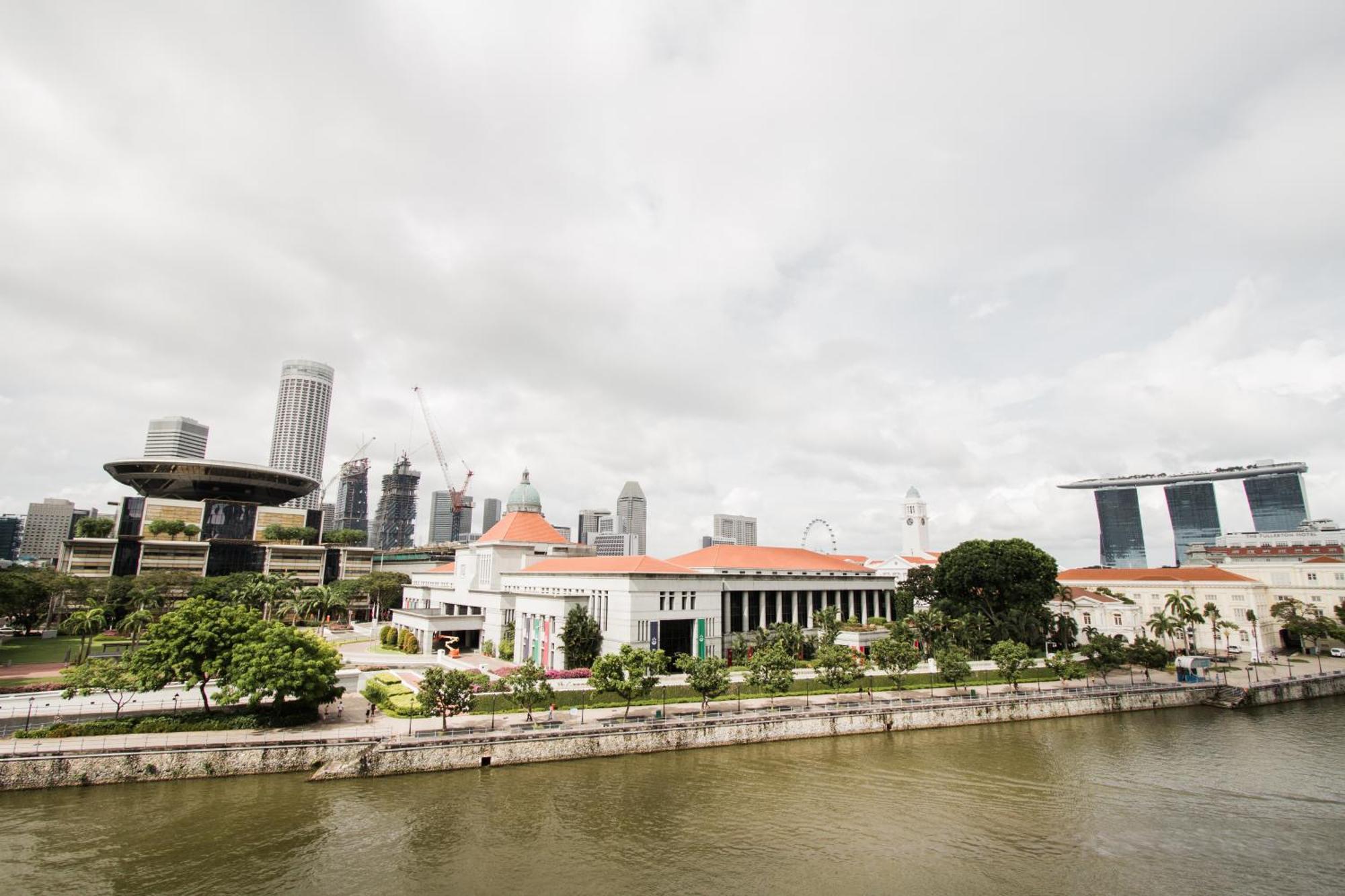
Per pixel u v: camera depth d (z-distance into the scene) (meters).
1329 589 157.12
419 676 93.88
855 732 79.12
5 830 49.00
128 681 65.06
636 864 46.19
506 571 133.88
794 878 44.81
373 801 55.75
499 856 46.88
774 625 114.56
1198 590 150.50
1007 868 46.66
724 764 67.00
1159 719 90.88
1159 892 43.91
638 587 99.12
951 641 113.06
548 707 78.75
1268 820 55.12
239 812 53.12
